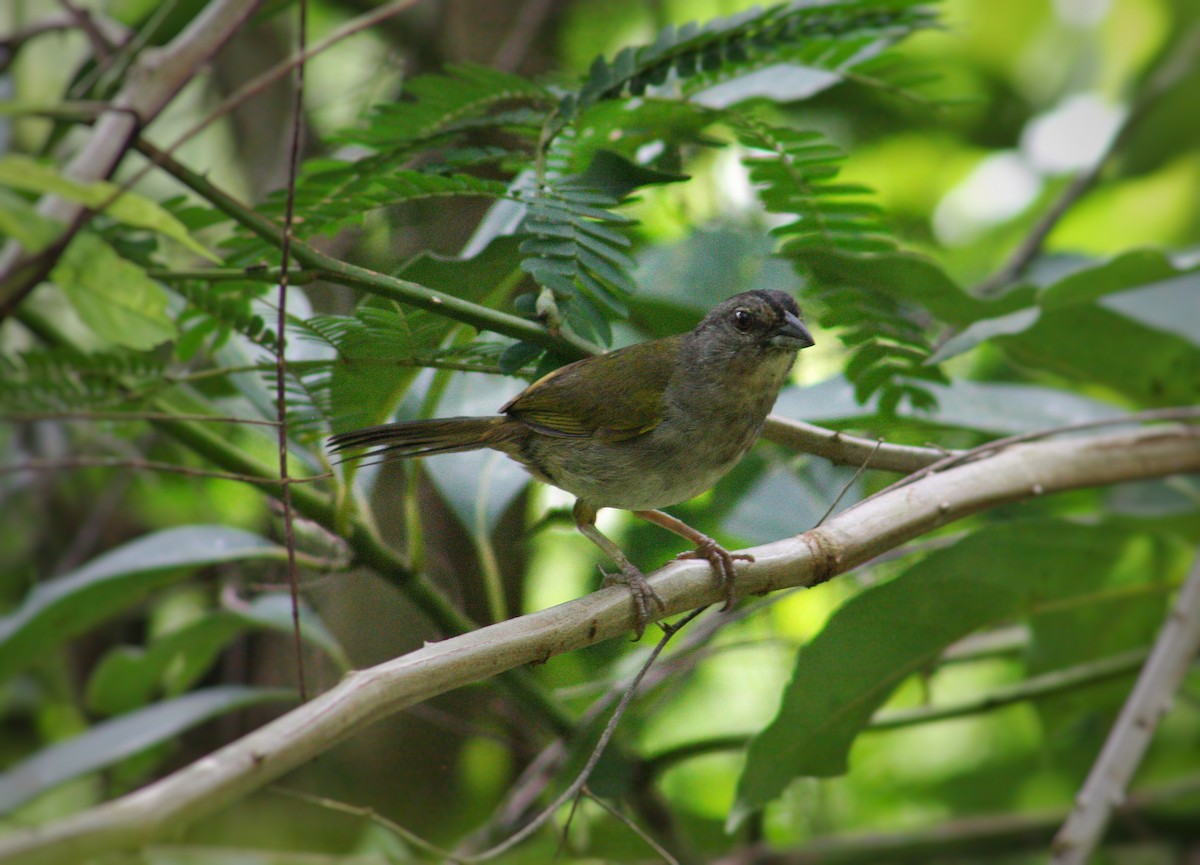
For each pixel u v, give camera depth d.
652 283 9.75
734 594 6.51
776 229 7.07
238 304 6.84
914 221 15.20
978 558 8.34
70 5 8.51
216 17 7.57
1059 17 17.27
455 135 7.11
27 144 12.93
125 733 9.04
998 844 10.57
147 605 12.48
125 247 7.40
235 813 10.80
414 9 12.28
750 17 7.02
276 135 12.73
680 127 7.75
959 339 7.75
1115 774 7.73
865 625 8.01
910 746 13.30
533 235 6.07
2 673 9.51
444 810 10.66
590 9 12.80
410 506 7.96
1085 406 9.99
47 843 3.58
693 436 8.13
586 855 9.16
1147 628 9.70
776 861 10.55
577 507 8.54
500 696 9.77
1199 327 9.79
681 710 11.41
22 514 12.34
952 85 15.98
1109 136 14.56
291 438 7.27
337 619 10.47
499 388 9.38
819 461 10.34
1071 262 11.96
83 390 6.73
